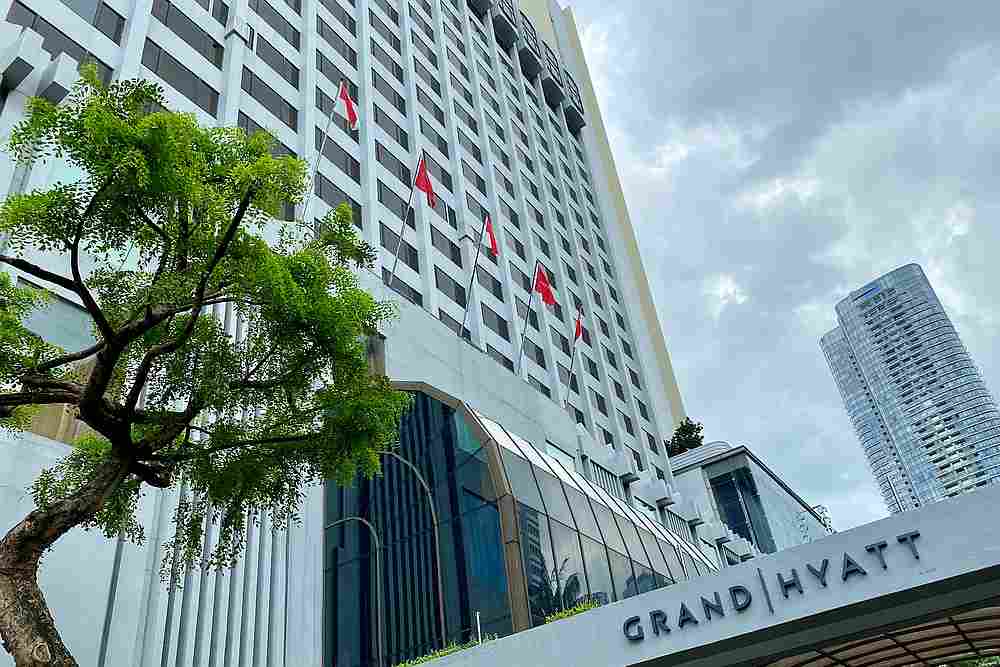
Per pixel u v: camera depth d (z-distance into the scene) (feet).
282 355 39.29
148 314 33.99
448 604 64.75
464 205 148.46
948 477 542.98
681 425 258.37
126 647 49.93
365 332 41.37
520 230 172.55
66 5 83.76
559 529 71.67
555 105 246.47
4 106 62.90
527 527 67.05
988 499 33.14
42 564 47.01
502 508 66.90
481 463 70.85
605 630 39.40
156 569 53.98
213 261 34.42
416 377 91.35
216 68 102.32
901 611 34.58
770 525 202.08
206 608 55.52
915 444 565.12
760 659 37.65
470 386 102.37
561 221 202.08
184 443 39.70
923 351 576.61
